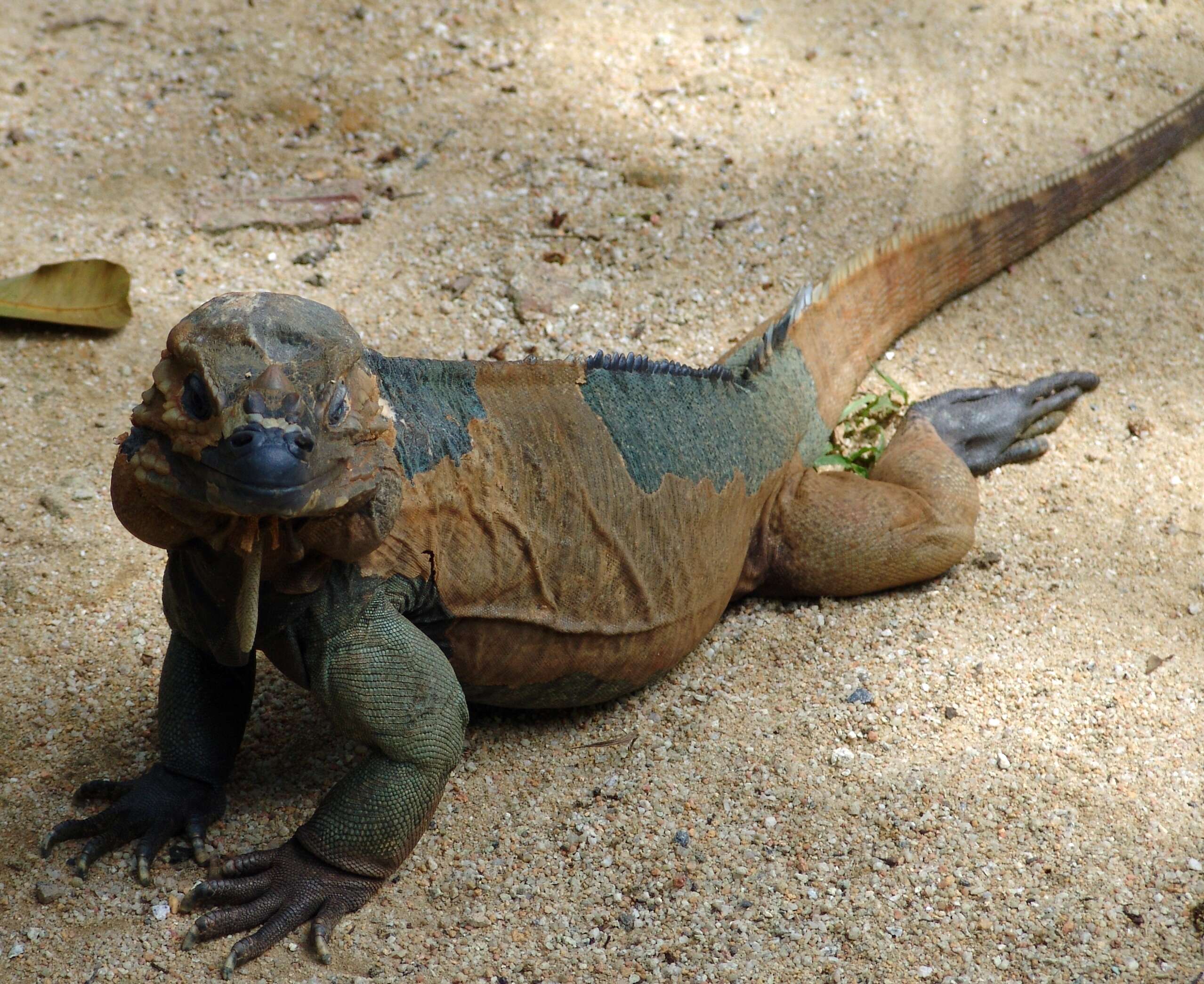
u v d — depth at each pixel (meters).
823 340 8.46
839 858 5.91
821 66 12.08
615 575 6.33
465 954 5.44
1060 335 9.77
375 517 5.11
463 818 6.12
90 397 8.58
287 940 5.45
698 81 11.77
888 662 7.12
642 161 10.87
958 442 8.50
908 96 11.77
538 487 6.07
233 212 10.06
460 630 5.97
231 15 12.24
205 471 4.64
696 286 9.76
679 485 6.60
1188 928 5.62
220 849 5.84
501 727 6.73
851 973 5.38
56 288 8.80
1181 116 11.21
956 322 9.90
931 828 6.06
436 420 5.83
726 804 6.20
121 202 10.15
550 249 9.97
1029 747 6.54
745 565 7.44
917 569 7.51
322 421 4.75
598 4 12.62
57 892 5.54
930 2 12.89
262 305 4.90
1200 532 8.11
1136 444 8.84
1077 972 5.41
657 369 6.82
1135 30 12.73
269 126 10.98
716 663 7.16
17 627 7.07
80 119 10.97
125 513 5.07
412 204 10.31
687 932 5.56
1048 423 8.90
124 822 5.73
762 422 7.38
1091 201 10.64
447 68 11.74
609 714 6.81
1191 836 6.07
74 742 6.42
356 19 12.24
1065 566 7.87
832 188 10.75
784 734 6.63
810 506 7.46
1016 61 12.23
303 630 5.54
